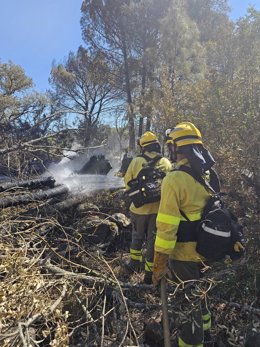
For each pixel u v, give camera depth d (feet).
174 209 8.07
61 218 16.53
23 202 15.76
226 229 8.11
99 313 9.41
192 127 8.62
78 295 9.27
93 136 67.72
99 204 20.98
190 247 8.41
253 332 9.23
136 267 14.11
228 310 10.31
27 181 18.89
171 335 9.41
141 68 68.59
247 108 16.62
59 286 9.36
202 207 8.33
